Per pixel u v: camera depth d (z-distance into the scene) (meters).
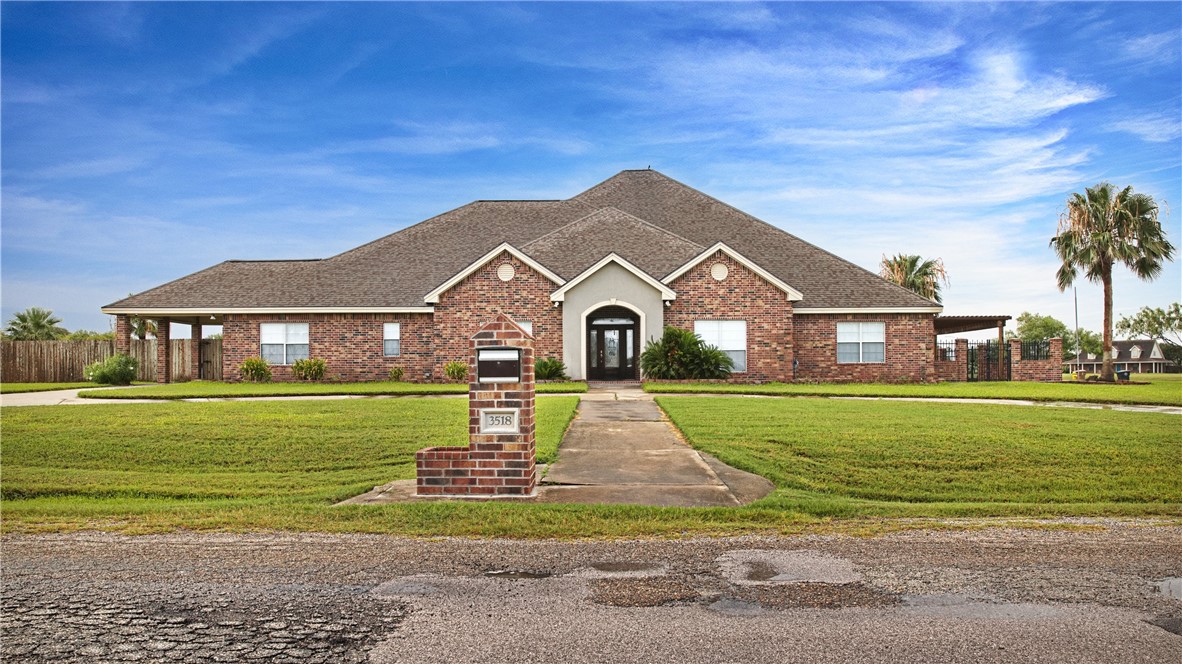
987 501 8.92
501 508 7.96
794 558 6.28
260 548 6.57
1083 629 4.67
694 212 34.00
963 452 11.22
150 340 33.97
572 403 17.80
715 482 9.45
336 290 29.00
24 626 4.71
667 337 25.61
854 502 8.62
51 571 5.89
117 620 4.82
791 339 26.95
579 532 7.10
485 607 5.08
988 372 31.62
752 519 7.64
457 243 32.03
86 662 4.18
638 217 33.72
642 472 10.03
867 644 4.44
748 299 26.95
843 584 5.58
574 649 4.37
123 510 7.98
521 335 8.73
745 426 13.54
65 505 8.41
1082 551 6.49
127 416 15.31
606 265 26.67
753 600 5.23
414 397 20.22
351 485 9.48
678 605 5.12
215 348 32.47
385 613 4.96
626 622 4.80
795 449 11.48
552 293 26.88
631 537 6.96
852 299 28.28
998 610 5.01
